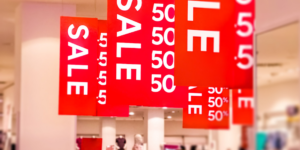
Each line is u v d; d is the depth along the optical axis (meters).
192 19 4.09
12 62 13.30
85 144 10.77
